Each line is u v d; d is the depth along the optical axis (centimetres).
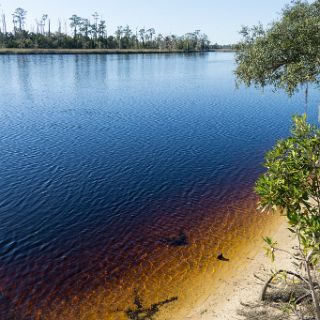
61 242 1875
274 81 1997
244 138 3875
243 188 2527
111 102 5953
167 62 14988
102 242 1878
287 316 1185
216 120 4725
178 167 2956
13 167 2884
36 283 1572
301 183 806
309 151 798
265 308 1285
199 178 2723
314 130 839
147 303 1443
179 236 1920
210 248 1797
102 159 3119
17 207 2233
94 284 1561
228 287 1492
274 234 1881
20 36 17462
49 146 3469
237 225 2011
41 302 1462
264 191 816
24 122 4447
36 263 1708
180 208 2238
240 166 2989
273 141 3769
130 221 2083
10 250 1802
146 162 3061
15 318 1382
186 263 1684
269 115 5078
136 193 2455
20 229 1992
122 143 3616
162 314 1382
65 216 2136
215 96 6750
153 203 2311
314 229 760
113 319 1366
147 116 4906
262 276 1513
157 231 1975
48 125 4319
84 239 1906
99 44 19425
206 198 2375
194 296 1467
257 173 2820
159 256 1748
